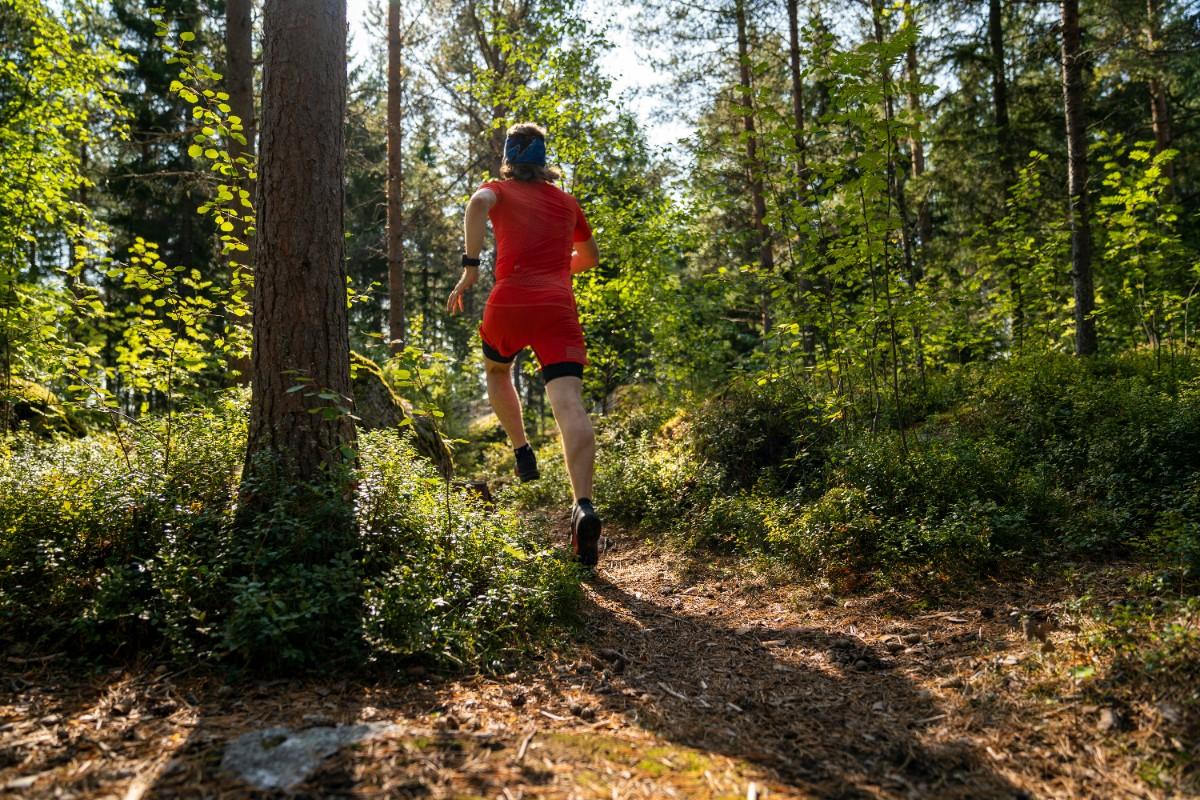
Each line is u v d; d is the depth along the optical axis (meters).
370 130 19.38
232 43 8.95
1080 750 2.20
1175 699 2.31
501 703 2.52
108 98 8.82
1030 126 13.08
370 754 1.98
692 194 11.51
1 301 6.88
